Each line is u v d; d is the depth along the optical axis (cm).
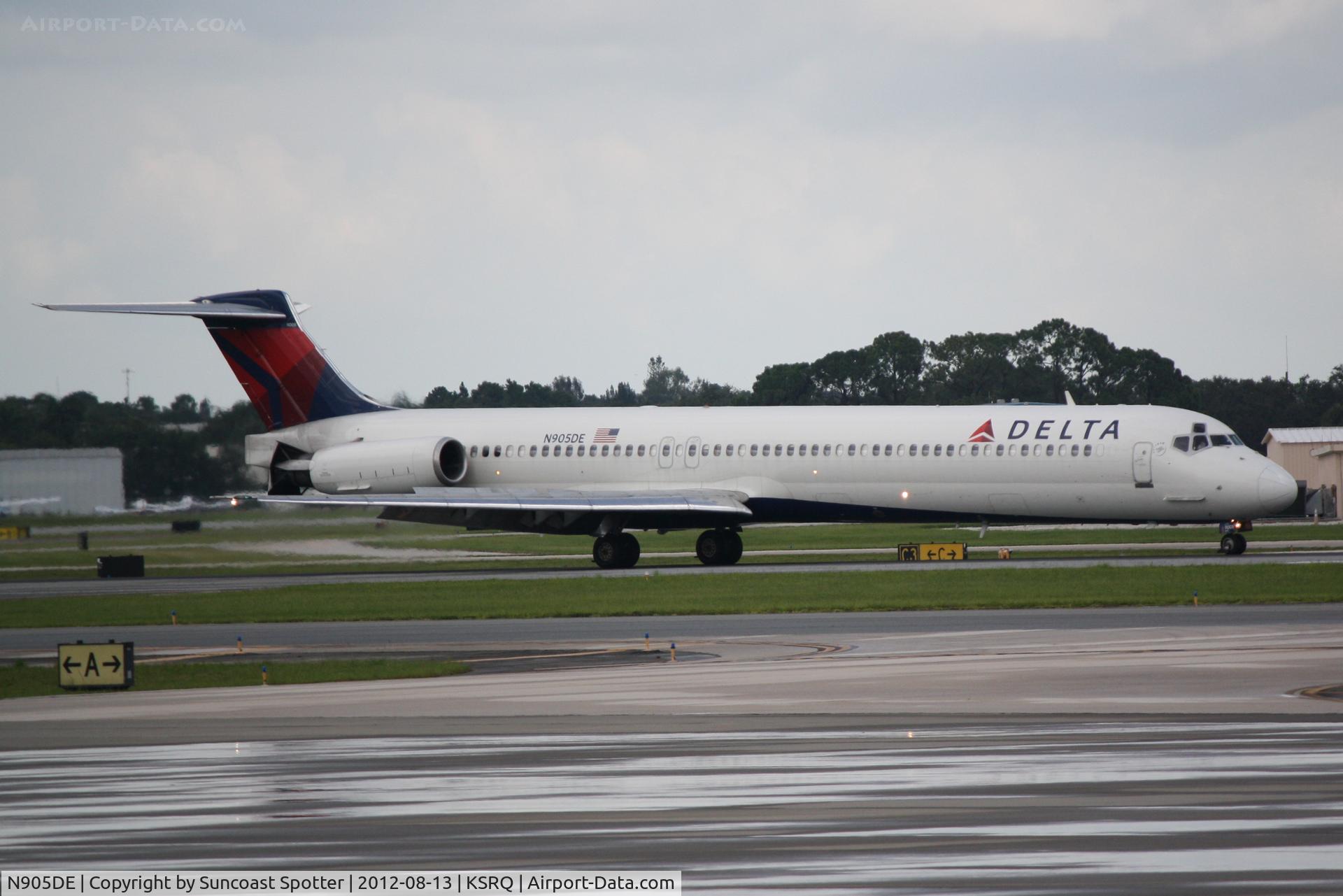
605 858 4909
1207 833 5034
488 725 7550
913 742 6762
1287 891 4409
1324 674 8738
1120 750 6450
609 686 9019
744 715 7700
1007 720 7331
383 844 5144
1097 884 4512
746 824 5284
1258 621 11944
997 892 4469
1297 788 5641
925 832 5119
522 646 11738
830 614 13588
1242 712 7406
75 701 9088
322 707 8394
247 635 13312
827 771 6134
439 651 11525
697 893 4512
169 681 10012
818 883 4572
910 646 10844
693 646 11319
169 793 5988
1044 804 5472
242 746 7094
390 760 6612
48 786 6175
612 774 6178
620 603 15112
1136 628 11606
